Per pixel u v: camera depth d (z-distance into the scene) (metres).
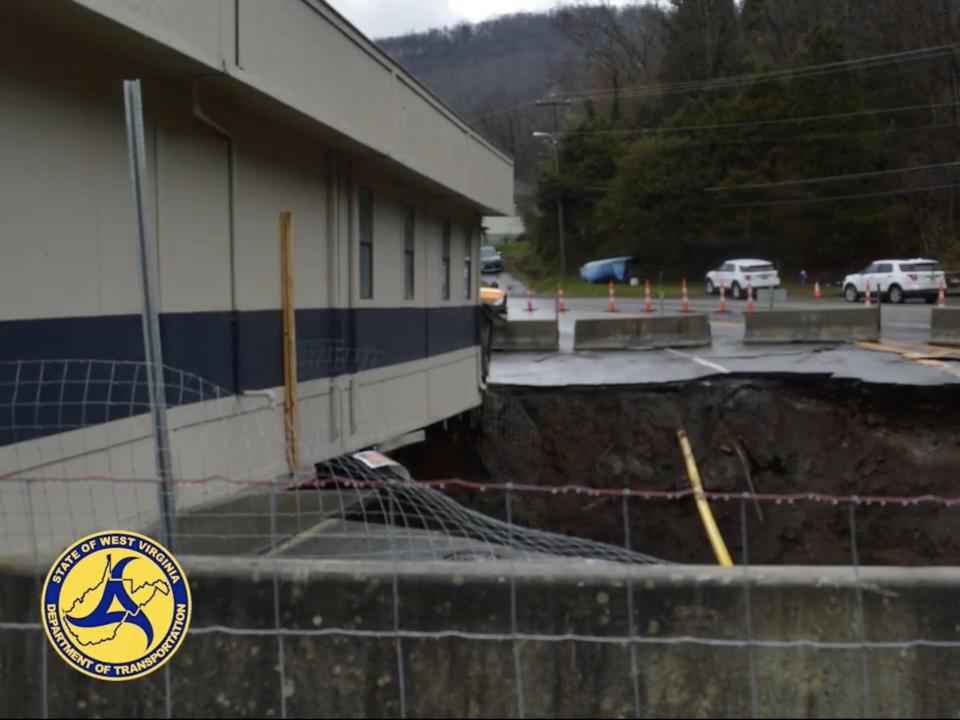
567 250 73.56
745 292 46.69
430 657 3.62
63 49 5.72
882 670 3.57
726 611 3.61
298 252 9.20
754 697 3.50
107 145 6.18
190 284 7.19
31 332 5.45
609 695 3.58
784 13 74.88
